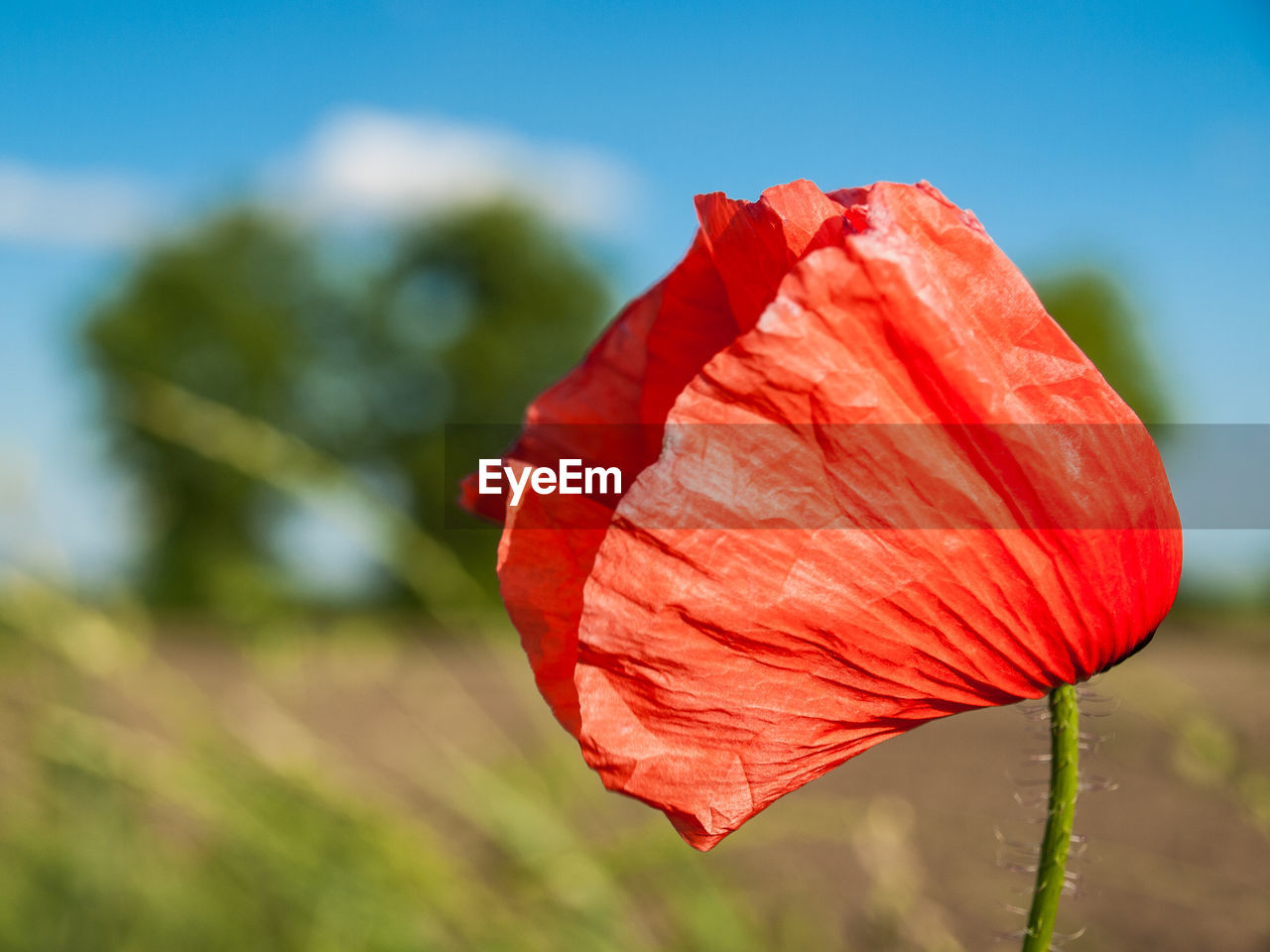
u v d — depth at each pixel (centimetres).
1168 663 148
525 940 41
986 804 80
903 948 51
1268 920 58
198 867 49
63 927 47
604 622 19
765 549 19
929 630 19
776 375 18
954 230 19
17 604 42
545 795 48
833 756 19
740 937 47
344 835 43
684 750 19
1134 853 68
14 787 49
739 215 20
